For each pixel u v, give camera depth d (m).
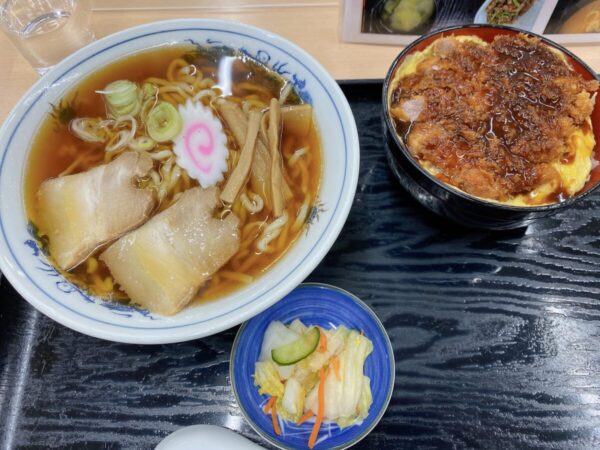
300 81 0.30
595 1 0.34
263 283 0.26
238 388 0.27
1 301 0.29
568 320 0.29
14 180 0.28
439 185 0.27
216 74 0.33
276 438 0.26
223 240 0.28
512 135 0.28
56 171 0.30
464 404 0.28
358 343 0.28
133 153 0.30
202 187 0.29
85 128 0.31
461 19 0.36
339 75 0.37
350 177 0.26
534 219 0.28
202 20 0.31
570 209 0.32
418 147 0.29
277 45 0.31
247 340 0.28
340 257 0.31
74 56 0.30
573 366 0.28
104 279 0.27
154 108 0.31
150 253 0.26
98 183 0.28
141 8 0.39
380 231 0.32
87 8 0.39
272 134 0.29
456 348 0.29
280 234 0.28
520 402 0.28
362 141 0.35
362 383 0.27
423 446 0.27
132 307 0.26
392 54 0.38
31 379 0.28
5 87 0.37
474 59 0.31
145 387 0.28
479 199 0.26
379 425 0.27
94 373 0.28
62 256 0.27
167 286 0.26
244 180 0.29
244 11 0.40
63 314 0.24
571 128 0.29
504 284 0.30
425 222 0.32
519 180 0.27
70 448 0.27
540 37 0.31
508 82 0.29
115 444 0.27
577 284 0.30
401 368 0.28
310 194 0.29
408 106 0.30
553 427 0.27
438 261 0.31
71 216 0.28
